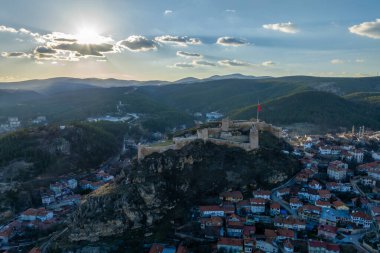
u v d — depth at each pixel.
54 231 196.50
